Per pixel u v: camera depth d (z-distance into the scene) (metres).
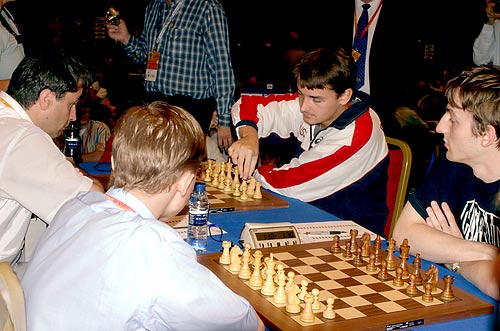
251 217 2.47
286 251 2.02
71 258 1.30
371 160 2.81
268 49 6.14
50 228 1.41
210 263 1.89
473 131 1.96
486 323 1.62
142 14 6.10
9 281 1.23
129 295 1.24
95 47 6.08
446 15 5.69
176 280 1.25
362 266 1.92
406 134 5.12
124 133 1.41
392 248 1.95
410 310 1.61
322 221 2.46
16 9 6.14
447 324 1.60
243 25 6.24
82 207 1.40
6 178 1.94
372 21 4.49
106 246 1.28
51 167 1.96
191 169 1.44
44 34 6.25
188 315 1.26
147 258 1.26
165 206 1.46
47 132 2.18
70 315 1.26
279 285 1.64
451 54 5.75
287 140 3.28
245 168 2.70
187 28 4.08
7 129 1.97
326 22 4.75
